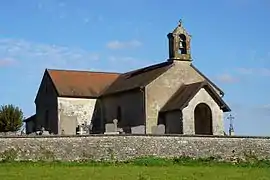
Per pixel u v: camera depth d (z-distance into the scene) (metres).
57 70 58.88
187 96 48.78
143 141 40.44
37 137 37.88
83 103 55.88
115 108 54.59
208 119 50.03
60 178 27.72
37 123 61.62
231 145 42.91
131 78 55.78
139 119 50.66
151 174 30.45
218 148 42.41
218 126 49.50
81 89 56.53
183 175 30.30
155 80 51.00
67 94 55.16
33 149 37.66
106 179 27.41
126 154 39.84
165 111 49.91
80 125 54.09
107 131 46.72
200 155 41.72
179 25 53.50
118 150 39.72
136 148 40.16
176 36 53.00
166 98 51.16
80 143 38.91
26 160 37.31
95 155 39.12
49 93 57.97
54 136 38.28
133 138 40.22
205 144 42.06
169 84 51.56
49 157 37.91
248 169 36.41
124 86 54.22
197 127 51.16
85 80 58.31
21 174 29.59
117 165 36.94
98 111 56.56
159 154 40.62
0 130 65.31
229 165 39.84
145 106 50.03
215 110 49.53
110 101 55.47
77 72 59.38
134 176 29.03
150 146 40.56
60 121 54.38
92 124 55.78
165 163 38.81
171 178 28.45
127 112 52.62
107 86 58.22
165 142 40.97
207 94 49.41
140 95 50.75
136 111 51.22
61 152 38.31
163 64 54.22
